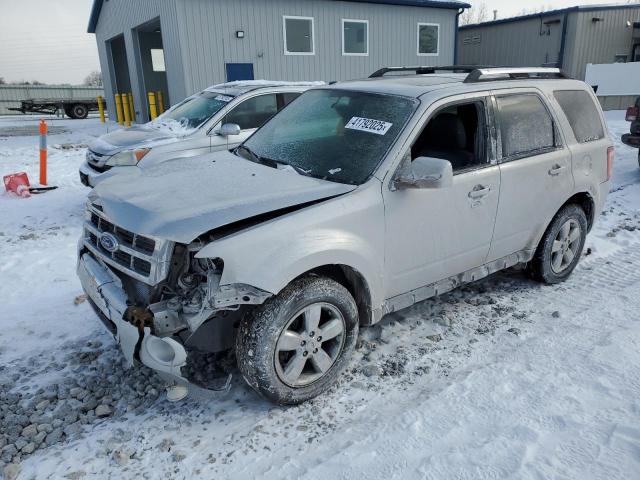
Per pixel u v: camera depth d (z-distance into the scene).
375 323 3.75
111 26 22.14
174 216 2.86
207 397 2.92
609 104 22.19
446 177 3.14
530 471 2.56
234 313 3.12
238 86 8.15
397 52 19.58
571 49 23.05
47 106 30.19
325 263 3.05
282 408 3.16
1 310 4.48
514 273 5.13
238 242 2.78
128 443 2.88
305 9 17.31
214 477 2.63
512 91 4.18
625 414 2.96
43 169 9.33
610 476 2.52
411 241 3.51
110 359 3.70
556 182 4.43
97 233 3.28
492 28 26.64
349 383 3.39
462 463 2.63
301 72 17.86
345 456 2.72
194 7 15.52
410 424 2.96
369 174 3.36
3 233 6.72
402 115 3.60
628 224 6.67
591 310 4.30
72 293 4.84
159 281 2.79
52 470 2.69
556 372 3.41
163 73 23.05
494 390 3.24
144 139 7.36
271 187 3.23
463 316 4.27
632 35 23.78
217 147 7.45
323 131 3.89
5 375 3.52
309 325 3.06
